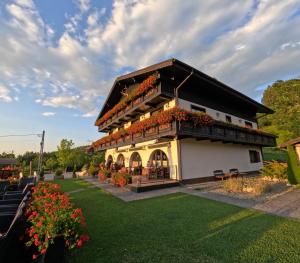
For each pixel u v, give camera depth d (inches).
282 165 522.6
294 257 136.3
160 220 221.0
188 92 581.0
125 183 460.4
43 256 112.3
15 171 757.3
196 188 437.4
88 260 136.0
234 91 634.8
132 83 732.0
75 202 328.5
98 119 1089.4
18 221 140.1
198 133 480.1
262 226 195.2
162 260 135.2
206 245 157.1
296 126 1333.7
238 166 685.3
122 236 177.5
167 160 546.3
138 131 581.3
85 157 1247.5
